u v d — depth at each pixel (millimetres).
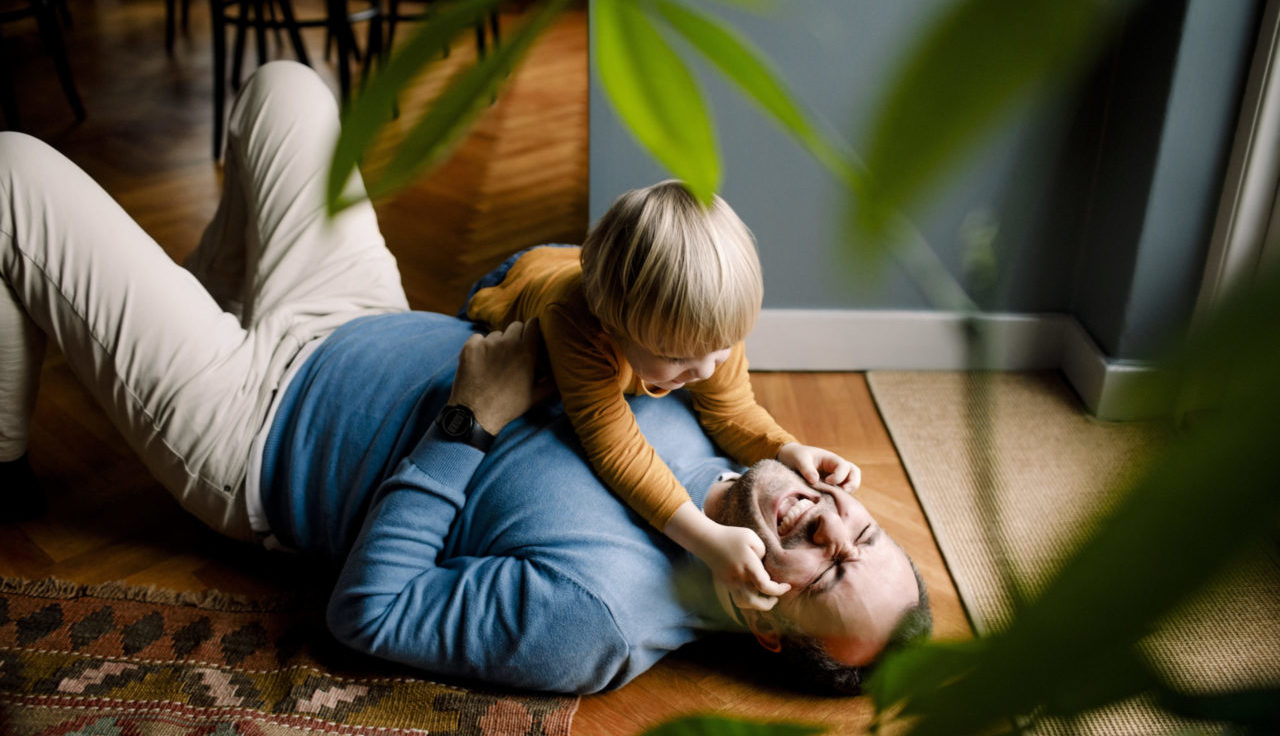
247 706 1260
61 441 1748
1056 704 200
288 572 1483
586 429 1200
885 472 1747
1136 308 1789
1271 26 1542
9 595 1396
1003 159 1847
